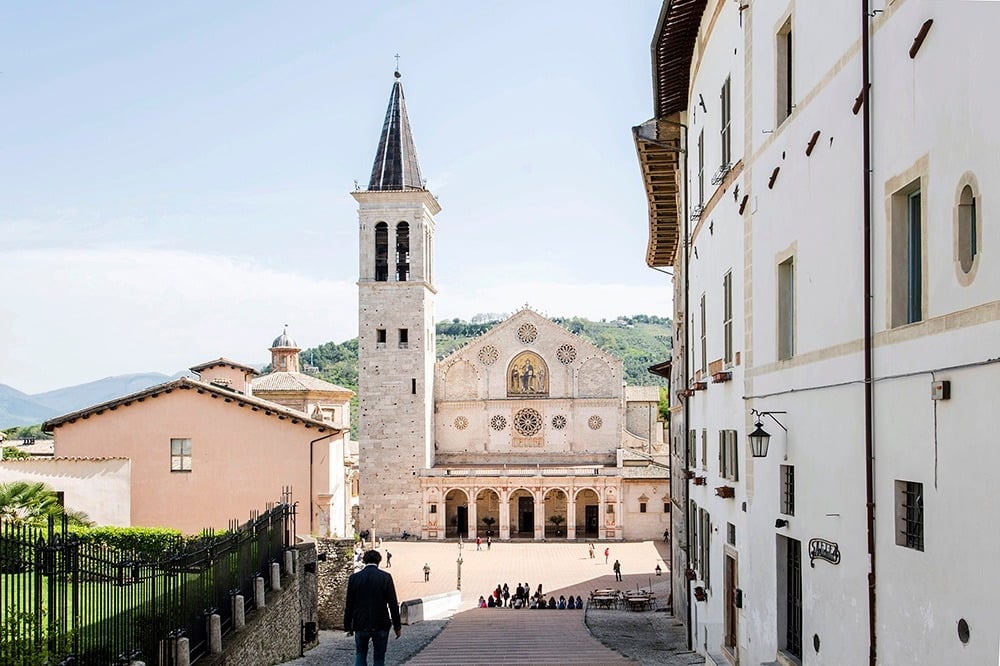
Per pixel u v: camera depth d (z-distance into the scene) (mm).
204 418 51906
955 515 10648
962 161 10430
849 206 14055
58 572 17250
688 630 32969
